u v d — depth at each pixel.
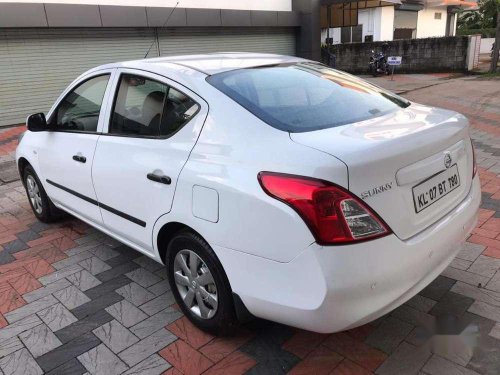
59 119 4.00
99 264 3.83
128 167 2.99
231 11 14.25
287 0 16.47
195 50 13.88
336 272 1.98
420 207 2.28
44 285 3.53
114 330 2.91
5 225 4.84
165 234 2.90
